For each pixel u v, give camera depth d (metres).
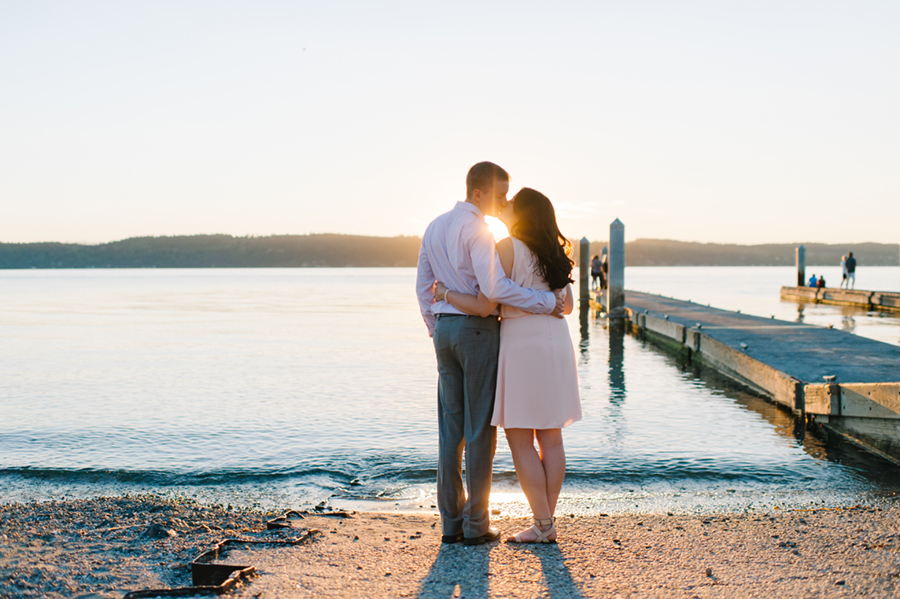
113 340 16.92
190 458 6.27
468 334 3.29
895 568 2.93
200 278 90.38
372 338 17.42
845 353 9.68
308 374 11.49
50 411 8.44
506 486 5.29
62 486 5.43
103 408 8.62
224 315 25.86
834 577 2.82
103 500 4.50
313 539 3.48
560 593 2.66
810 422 7.50
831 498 4.98
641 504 4.87
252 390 9.94
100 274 124.75
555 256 3.30
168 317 24.83
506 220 3.48
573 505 4.86
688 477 5.59
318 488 5.38
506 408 3.29
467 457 3.37
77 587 2.77
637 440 6.84
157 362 12.99
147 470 5.84
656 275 89.56
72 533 3.63
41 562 3.06
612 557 3.12
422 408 8.59
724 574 2.87
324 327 20.62
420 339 17.20
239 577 2.78
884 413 6.00
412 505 4.93
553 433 3.43
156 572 3.01
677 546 3.30
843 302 28.20
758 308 26.14
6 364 12.77
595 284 37.12
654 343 16.33
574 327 20.58
